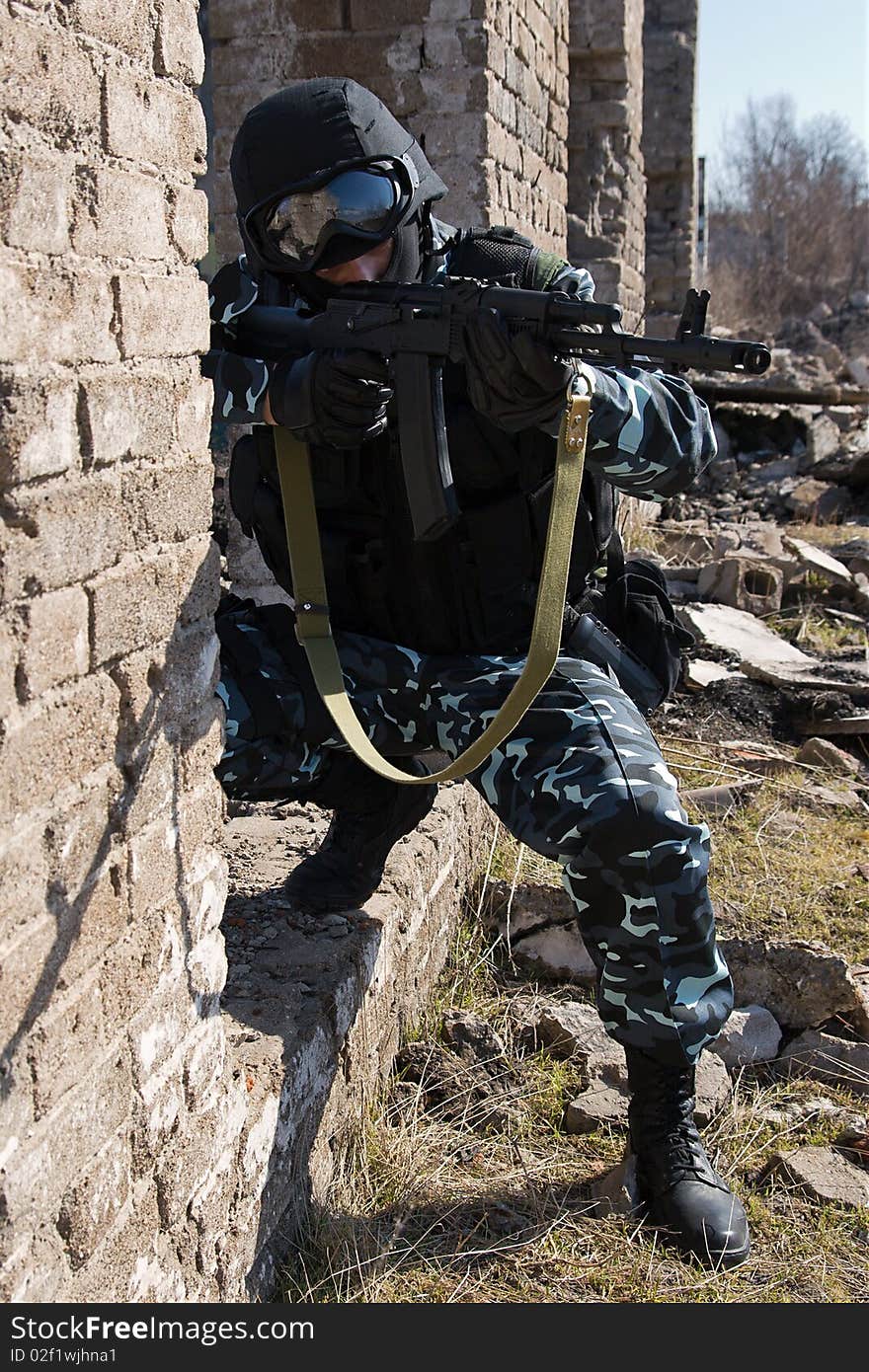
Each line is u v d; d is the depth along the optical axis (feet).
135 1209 5.18
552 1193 7.66
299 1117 7.13
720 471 30.35
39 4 4.28
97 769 4.84
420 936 9.57
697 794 13.08
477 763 6.70
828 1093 8.89
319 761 8.14
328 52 12.42
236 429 15.15
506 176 13.21
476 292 6.54
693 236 33.47
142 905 5.23
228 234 13.03
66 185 4.45
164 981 5.46
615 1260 7.04
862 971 9.93
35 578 4.30
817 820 12.84
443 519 6.88
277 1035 7.23
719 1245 7.08
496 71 12.57
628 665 8.07
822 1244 7.32
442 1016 9.45
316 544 7.66
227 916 8.71
